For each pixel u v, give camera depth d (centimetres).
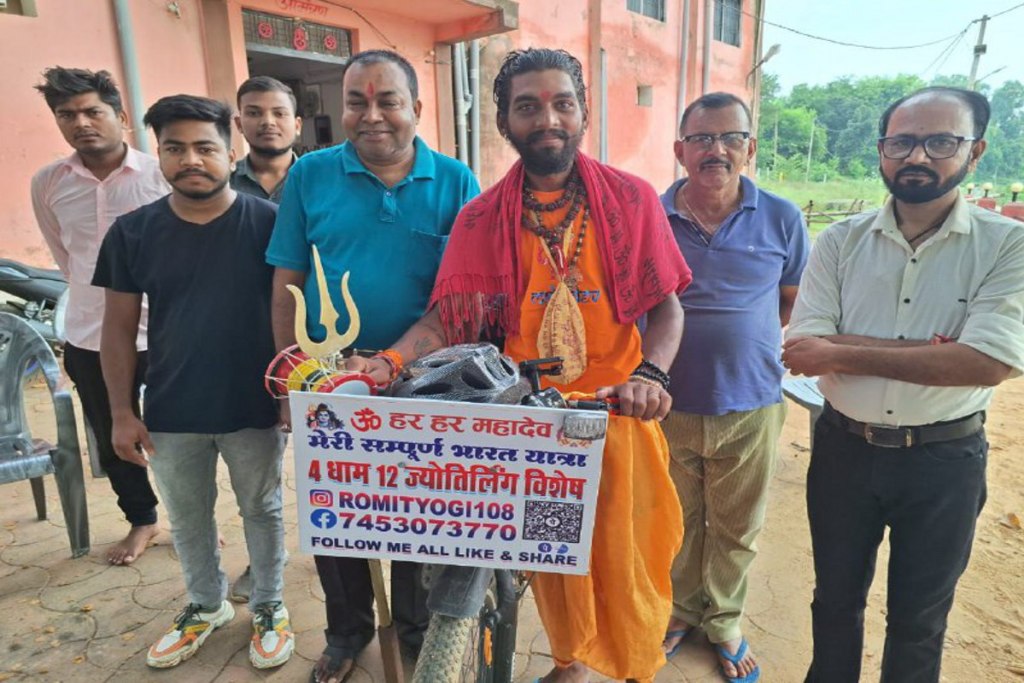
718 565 260
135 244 232
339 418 141
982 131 179
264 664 258
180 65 696
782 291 262
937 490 192
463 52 1000
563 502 144
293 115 340
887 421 194
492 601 179
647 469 173
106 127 298
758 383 246
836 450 207
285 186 228
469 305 191
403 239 221
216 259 231
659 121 1485
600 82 1293
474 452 141
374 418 141
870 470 199
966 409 190
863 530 207
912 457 193
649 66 1430
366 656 265
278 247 225
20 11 570
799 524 374
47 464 313
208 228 231
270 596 266
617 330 188
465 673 157
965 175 182
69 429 316
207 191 223
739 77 1731
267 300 240
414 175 221
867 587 214
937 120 177
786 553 345
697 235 245
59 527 354
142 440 249
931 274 189
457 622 154
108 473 323
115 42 647
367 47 877
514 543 148
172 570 318
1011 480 435
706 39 1556
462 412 138
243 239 233
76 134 295
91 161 306
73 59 621
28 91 597
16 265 589
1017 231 179
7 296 641
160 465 247
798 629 287
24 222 609
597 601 175
